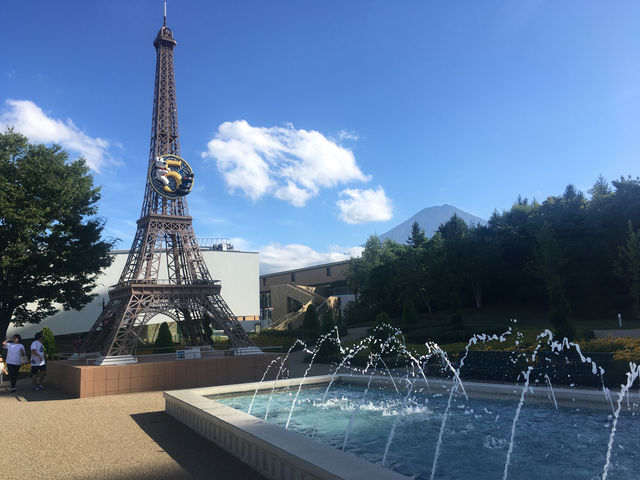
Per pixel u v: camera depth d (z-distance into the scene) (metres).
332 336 29.47
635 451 7.57
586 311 45.25
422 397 13.09
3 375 24.78
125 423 11.29
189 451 8.43
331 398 13.46
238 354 22.39
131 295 23.77
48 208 28.16
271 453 6.57
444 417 10.01
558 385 14.29
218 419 8.61
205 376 19.62
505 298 55.12
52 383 20.86
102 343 25.47
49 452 8.51
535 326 37.84
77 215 30.75
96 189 32.75
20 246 27.03
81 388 16.72
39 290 29.02
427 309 56.56
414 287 55.09
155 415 12.38
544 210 53.41
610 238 45.19
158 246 27.53
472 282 53.41
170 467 7.39
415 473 6.75
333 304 63.03
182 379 19.12
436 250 57.31
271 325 60.66
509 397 11.93
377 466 5.23
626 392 10.48
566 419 9.78
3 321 29.70
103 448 8.75
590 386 13.62
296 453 5.86
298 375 21.56
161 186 28.03
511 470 6.80
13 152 29.64
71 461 7.86
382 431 9.45
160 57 31.77
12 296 28.08
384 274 59.78
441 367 18.52
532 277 50.12
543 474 6.60
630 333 27.88
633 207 43.84
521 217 56.31
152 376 18.42
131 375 17.92
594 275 44.38
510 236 54.03
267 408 12.09
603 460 7.15
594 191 53.97
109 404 14.70
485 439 8.57
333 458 5.60
